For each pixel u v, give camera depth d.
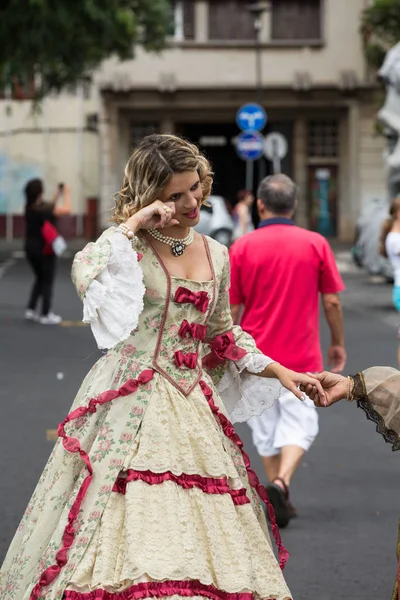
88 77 47.19
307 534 10.14
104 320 6.20
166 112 64.81
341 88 63.50
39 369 18.97
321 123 65.31
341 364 10.72
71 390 17.02
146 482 6.26
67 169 67.38
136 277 6.30
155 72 64.12
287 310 10.37
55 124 67.31
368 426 15.06
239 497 6.49
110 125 64.38
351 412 16.05
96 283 6.19
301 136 64.88
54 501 6.47
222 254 6.85
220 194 68.75
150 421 6.43
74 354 20.73
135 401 6.48
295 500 11.33
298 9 64.31
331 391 6.72
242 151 45.28
